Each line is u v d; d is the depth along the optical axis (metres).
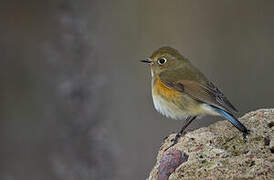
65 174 12.46
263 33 18.02
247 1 18.30
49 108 15.76
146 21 18.12
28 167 17.00
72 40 12.84
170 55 11.05
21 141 17.31
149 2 18.25
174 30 18.00
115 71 17.23
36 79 18.12
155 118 16.41
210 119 15.73
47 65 16.55
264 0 18.25
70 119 12.65
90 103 12.76
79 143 12.65
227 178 7.28
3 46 18.64
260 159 7.36
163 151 8.74
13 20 19.05
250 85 17.20
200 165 7.56
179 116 10.63
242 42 17.91
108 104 14.86
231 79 17.31
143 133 16.19
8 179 16.78
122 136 16.06
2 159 17.06
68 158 12.62
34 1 18.84
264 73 17.39
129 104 16.64
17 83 18.16
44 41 18.11
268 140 7.91
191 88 10.36
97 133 12.70
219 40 17.95
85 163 12.59
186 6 18.25
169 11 18.19
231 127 8.40
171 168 7.95
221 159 7.52
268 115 8.40
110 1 18.17
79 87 12.72
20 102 17.86
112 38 17.81
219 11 18.27
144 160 15.77
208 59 17.64
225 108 9.91
